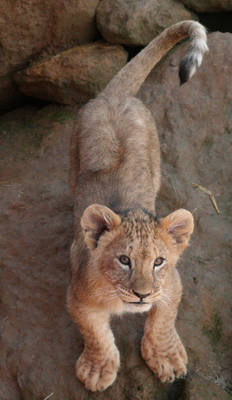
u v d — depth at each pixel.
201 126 8.45
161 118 8.63
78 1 8.99
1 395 6.21
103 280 5.21
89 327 5.61
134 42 9.20
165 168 8.10
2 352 6.44
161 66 9.24
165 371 5.82
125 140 6.44
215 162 8.09
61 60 9.20
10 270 7.18
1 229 7.71
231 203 7.62
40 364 6.20
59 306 6.68
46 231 7.59
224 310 6.49
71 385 5.97
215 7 9.23
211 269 6.86
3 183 8.51
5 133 9.56
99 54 9.22
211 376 5.93
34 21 9.08
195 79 8.79
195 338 6.22
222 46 8.92
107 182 6.10
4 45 9.18
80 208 6.09
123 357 6.04
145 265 4.89
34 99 10.08
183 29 7.06
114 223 5.07
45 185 8.27
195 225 7.38
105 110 6.81
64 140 9.11
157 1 9.12
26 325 6.59
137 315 6.41
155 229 5.08
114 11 9.09
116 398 5.81
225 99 8.56
